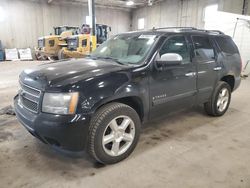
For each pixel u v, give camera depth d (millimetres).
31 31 18234
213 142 3100
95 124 2279
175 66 2998
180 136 3271
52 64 2859
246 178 2295
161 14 19969
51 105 2148
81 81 2211
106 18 21844
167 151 2830
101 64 2711
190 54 3268
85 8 20312
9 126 3555
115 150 2498
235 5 13836
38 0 18047
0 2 16594
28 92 2414
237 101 5293
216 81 3785
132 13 23406
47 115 2154
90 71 2418
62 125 2098
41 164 2516
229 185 2186
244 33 9867
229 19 10266
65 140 2154
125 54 3129
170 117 4039
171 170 2428
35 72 2516
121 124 2543
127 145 2629
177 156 2715
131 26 23797
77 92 2146
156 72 2770
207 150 2871
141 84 2609
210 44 3672
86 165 2510
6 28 17156
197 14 16641
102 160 2420
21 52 17062
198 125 3699
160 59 2742
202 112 4332
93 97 2213
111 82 2357
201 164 2547
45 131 2158
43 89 2207
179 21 18250
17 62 14734
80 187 2150
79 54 11680
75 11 19891
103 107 2387
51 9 18766
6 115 4055
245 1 13188
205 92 3625
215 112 3996
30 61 15492
